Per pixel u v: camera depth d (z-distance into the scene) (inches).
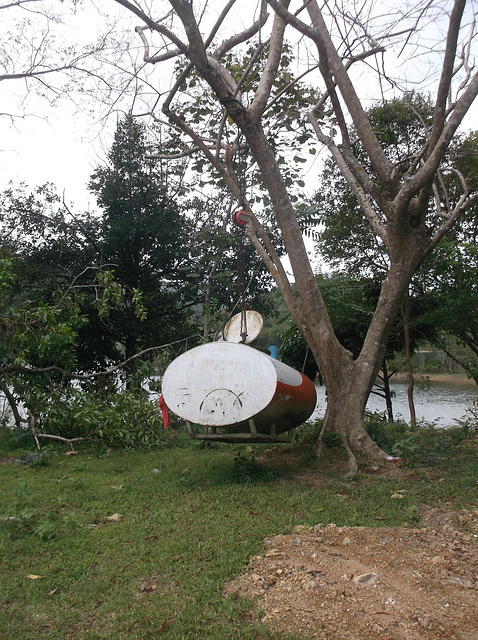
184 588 150.6
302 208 525.3
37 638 129.1
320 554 166.6
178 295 674.8
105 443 391.9
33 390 390.6
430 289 483.5
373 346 293.9
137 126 633.6
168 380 271.7
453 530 187.9
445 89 249.4
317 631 126.9
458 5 229.3
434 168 258.8
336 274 585.0
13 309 392.2
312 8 305.7
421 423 485.7
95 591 150.6
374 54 307.3
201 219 685.3
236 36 330.3
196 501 231.3
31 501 231.9
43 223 643.5
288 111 393.1
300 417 303.4
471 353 1025.5
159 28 261.7
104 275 462.9
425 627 126.9
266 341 681.6
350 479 256.2
